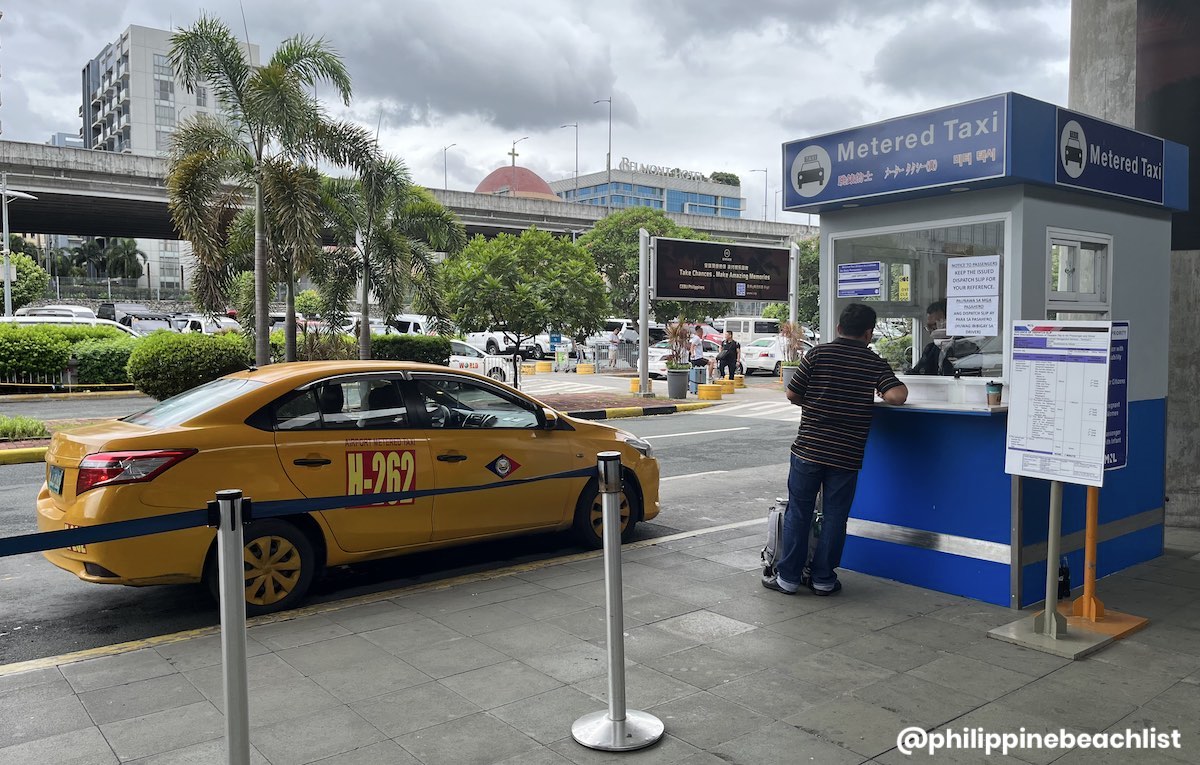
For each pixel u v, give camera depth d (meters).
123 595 6.02
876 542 6.00
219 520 2.86
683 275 22.69
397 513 5.87
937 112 5.34
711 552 6.84
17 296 48.16
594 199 125.75
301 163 16.88
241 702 2.88
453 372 6.35
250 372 6.02
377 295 19.44
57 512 5.23
